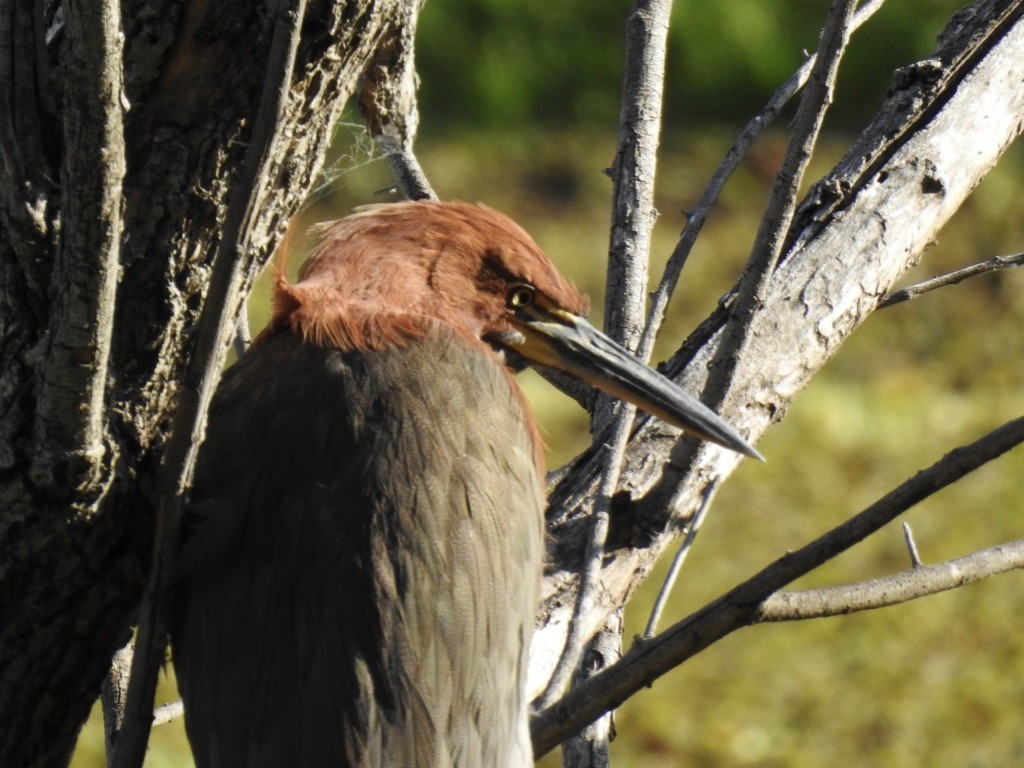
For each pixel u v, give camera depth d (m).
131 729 3.97
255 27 3.79
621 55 26.81
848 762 14.51
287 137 3.99
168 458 3.81
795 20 26.81
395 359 4.68
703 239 22.84
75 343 3.60
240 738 4.20
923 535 17.25
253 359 4.77
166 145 3.85
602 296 21.28
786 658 15.83
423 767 4.18
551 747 4.25
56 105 3.66
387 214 5.37
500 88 26.27
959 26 6.21
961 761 14.41
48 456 3.86
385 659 4.21
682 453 5.12
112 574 4.23
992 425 19.23
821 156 23.75
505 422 4.77
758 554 17.00
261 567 4.30
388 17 4.12
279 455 4.41
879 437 19.11
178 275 3.99
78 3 3.13
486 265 5.41
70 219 3.38
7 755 4.47
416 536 4.33
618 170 6.16
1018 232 22.61
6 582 4.13
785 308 5.59
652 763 14.55
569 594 5.12
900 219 5.75
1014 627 16.00
